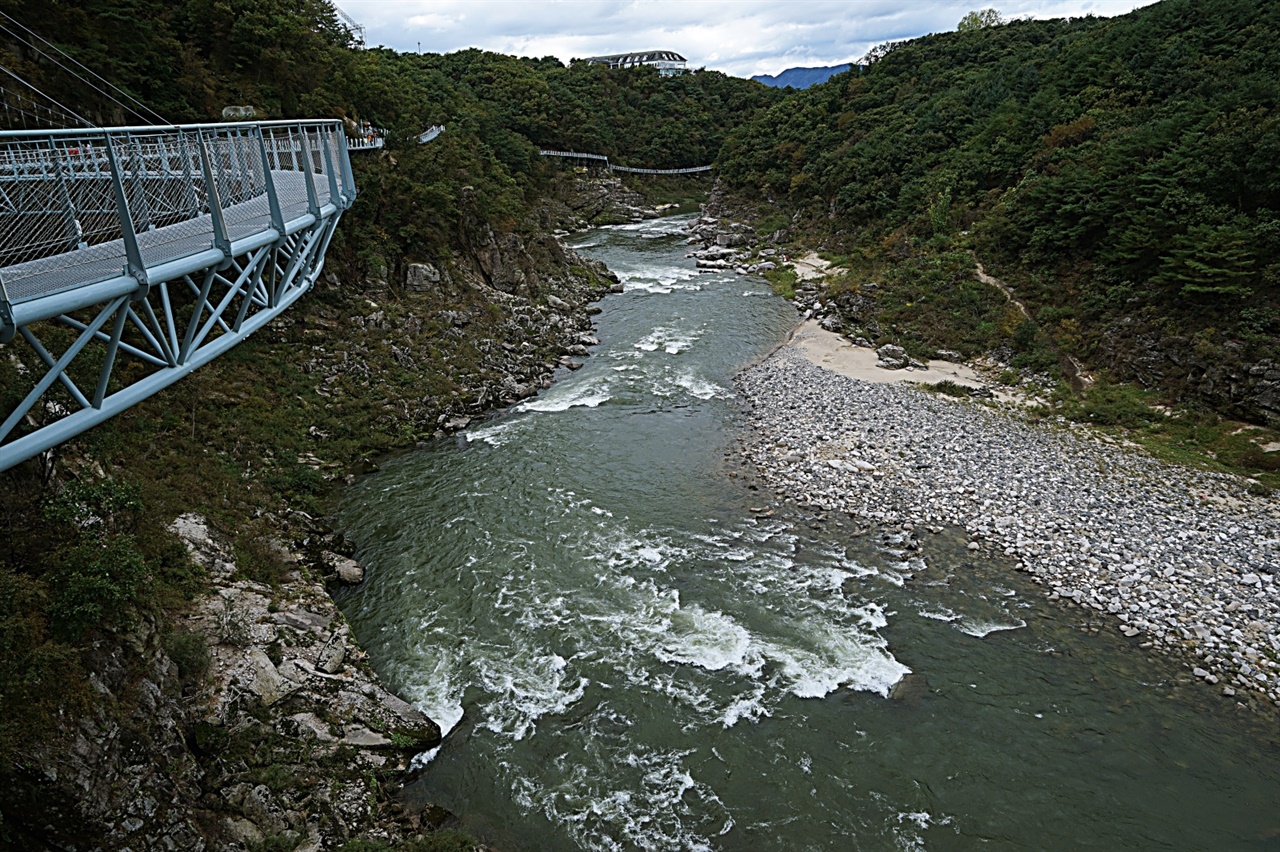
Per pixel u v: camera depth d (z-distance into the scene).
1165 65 55.47
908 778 16.91
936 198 61.38
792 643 21.08
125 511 18.06
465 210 50.00
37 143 24.11
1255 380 31.81
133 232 13.84
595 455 32.56
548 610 22.30
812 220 78.56
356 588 23.23
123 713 12.98
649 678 19.75
